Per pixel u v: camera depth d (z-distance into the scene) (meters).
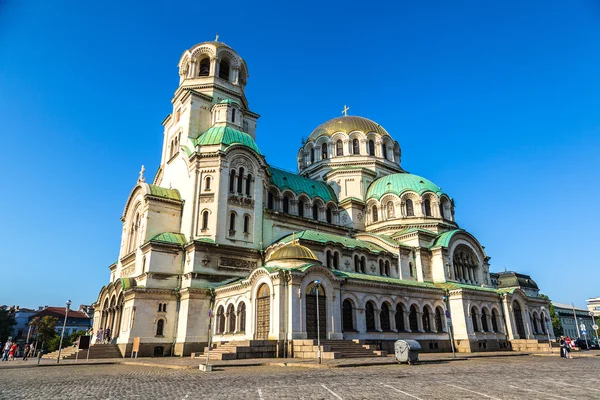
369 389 17.41
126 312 46.03
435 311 53.22
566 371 26.28
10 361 43.91
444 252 60.91
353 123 80.56
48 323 102.12
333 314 41.25
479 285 63.97
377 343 44.59
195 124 59.41
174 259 48.75
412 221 66.50
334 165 76.31
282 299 38.38
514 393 16.39
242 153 54.81
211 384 19.52
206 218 50.75
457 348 52.47
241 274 50.31
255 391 17.02
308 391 16.91
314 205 65.31
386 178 72.31
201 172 52.53
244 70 69.19
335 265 51.72
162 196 53.03
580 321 145.25
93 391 17.94
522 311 61.25
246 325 41.22
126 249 58.19
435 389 17.42
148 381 21.41
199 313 46.09
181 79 66.50
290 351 36.62
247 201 53.72
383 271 56.81
